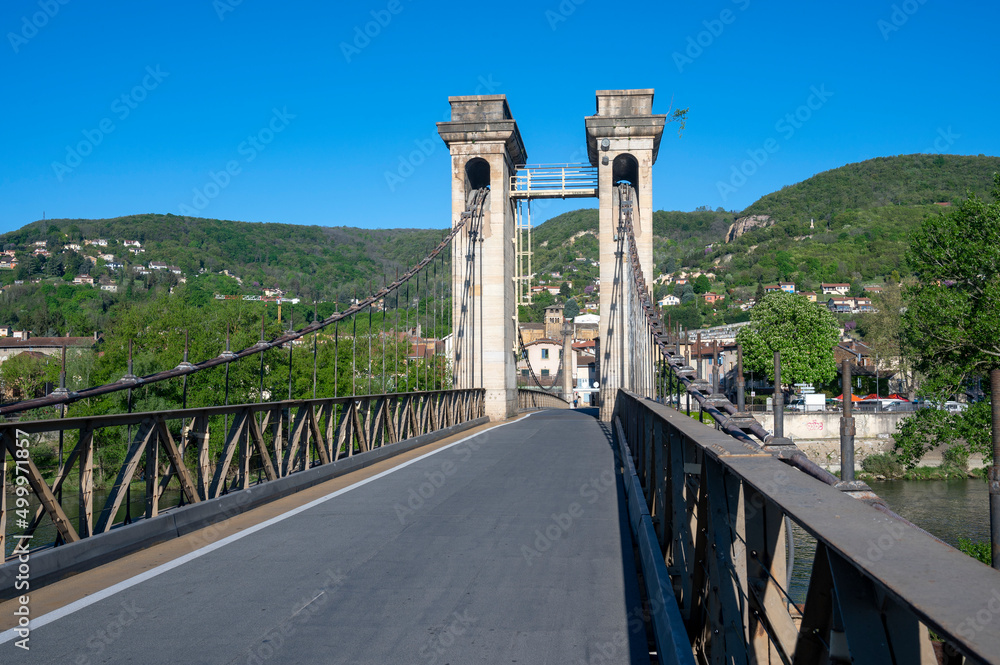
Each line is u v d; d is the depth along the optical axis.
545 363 77.94
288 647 3.77
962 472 40.03
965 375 25.55
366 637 3.94
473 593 4.76
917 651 1.34
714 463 2.90
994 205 25.33
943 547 1.33
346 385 32.59
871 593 1.38
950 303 24.84
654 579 4.23
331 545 6.15
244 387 30.16
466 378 27.16
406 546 6.11
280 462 8.91
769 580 2.23
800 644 1.73
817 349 56.62
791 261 141.38
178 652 3.69
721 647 2.85
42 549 5.00
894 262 133.62
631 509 7.24
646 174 27.75
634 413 9.80
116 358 30.16
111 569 5.36
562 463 12.16
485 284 27.48
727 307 124.75
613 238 27.64
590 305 154.12
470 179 30.67
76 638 3.89
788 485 1.97
